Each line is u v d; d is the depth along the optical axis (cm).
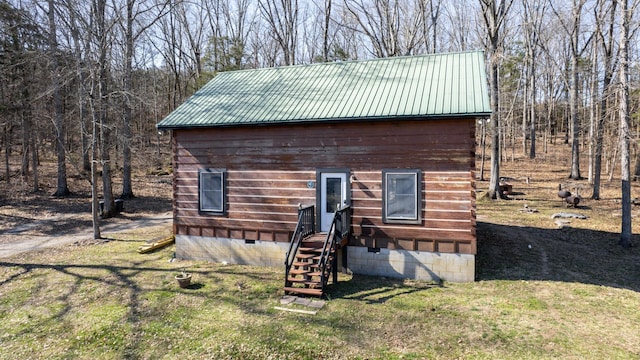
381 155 1088
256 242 1227
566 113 4419
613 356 661
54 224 1797
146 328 807
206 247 1282
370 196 1102
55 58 1625
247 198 1230
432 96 1080
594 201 2072
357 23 2762
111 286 1039
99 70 1470
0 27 1908
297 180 1175
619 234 1471
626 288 984
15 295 985
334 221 1005
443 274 1049
